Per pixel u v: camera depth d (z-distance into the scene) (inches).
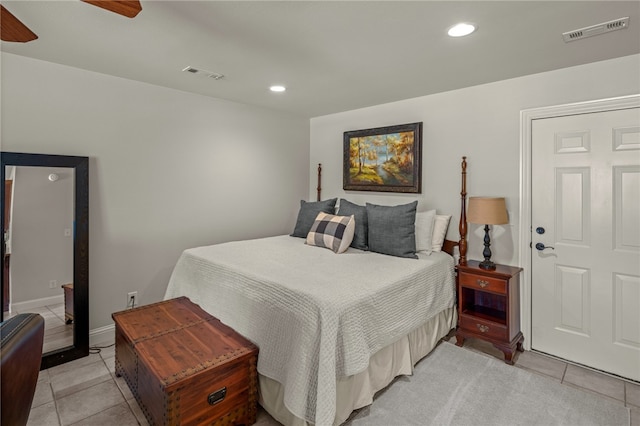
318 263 103.1
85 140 106.9
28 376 34.4
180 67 102.8
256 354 76.2
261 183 157.8
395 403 81.6
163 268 126.3
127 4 49.4
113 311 114.8
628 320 94.3
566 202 103.2
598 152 97.3
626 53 90.2
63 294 103.3
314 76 109.6
